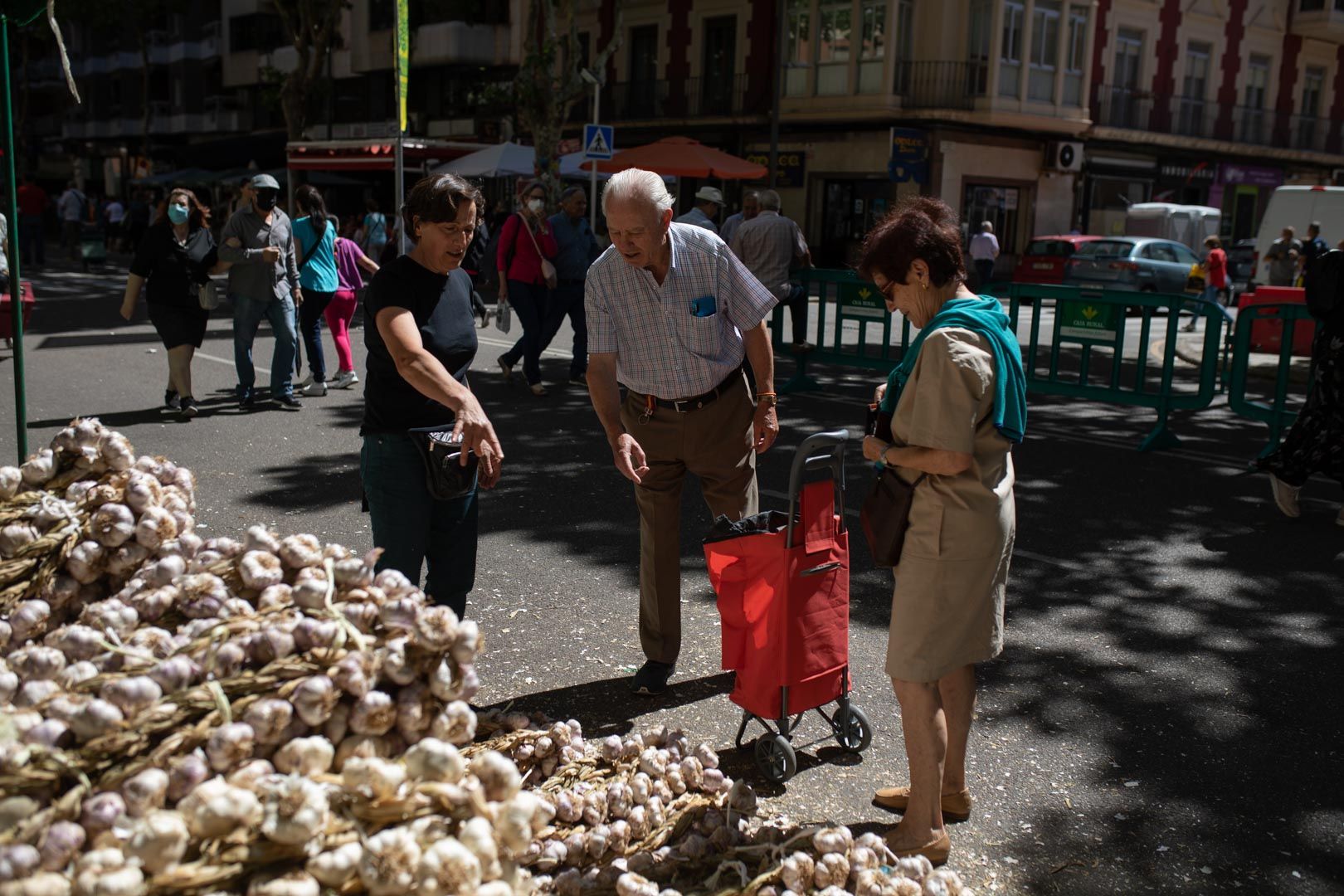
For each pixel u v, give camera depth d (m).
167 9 49.00
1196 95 35.75
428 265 3.35
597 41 35.66
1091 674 4.38
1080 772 3.59
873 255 2.94
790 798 3.38
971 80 29.91
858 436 8.91
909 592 2.95
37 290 19.72
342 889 1.83
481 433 3.09
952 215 3.00
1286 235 20.86
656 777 2.98
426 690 2.09
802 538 3.39
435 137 39.50
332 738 2.01
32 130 70.25
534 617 4.79
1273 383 12.57
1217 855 3.13
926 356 2.82
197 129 53.16
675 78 33.88
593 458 7.78
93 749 1.83
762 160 32.53
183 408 8.67
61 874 1.71
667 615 4.07
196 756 1.87
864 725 3.66
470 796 1.99
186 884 1.72
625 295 3.82
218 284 21.75
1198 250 29.86
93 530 2.36
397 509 3.40
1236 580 5.56
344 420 8.79
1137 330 19.39
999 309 2.90
